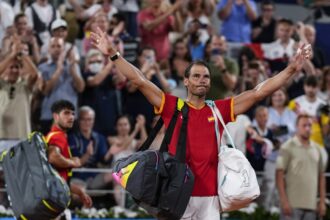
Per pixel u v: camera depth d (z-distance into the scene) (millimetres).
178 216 12781
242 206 13242
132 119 24703
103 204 23062
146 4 29547
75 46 25062
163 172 12695
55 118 16891
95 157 23391
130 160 12859
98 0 28031
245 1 30344
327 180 25016
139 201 12938
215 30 30781
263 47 28953
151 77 25078
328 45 32375
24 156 15461
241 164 13117
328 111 25562
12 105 22391
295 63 13477
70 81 24172
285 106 25719
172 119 13359
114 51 13391
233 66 26469
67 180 16531
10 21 26562
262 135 24500
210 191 13234
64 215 16547
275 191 23766
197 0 29438
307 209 21906
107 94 24844
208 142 13312
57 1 28922
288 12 33906
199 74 13398
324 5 33062
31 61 22641
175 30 29094
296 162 21812
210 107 13516
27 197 15062
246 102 13633
